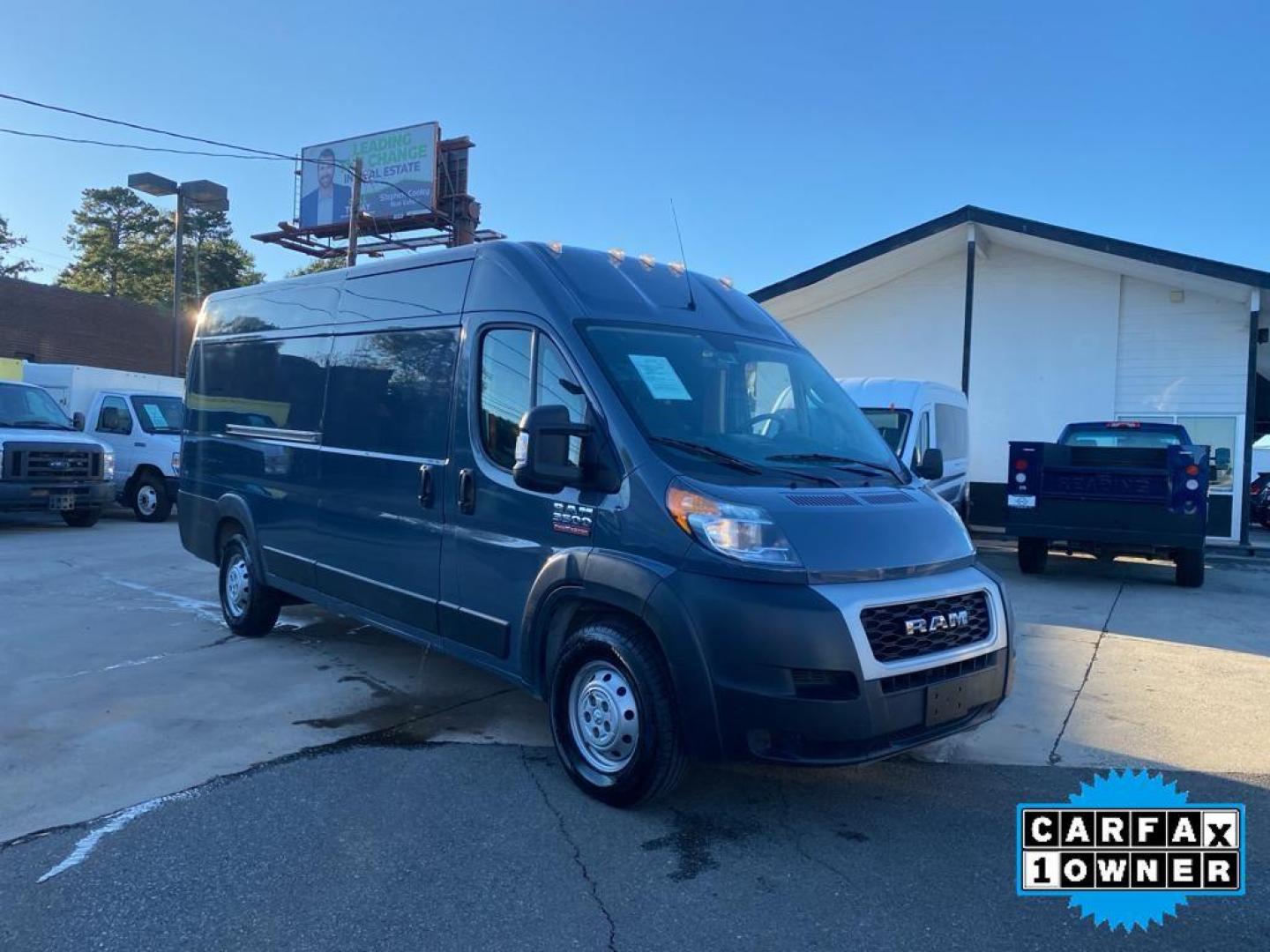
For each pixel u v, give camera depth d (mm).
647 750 4043
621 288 4980
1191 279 14727
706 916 3396
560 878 3654
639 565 4023
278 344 6906
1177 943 3270
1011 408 16891
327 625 7812
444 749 5027
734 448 4496
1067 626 8367
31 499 13055
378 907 3416
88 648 6934
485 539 4883
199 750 4934
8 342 28922
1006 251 16922
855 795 4520
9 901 3416
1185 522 10047
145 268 51625
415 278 5645
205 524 7727
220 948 3146
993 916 3426
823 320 18453
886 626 3857
